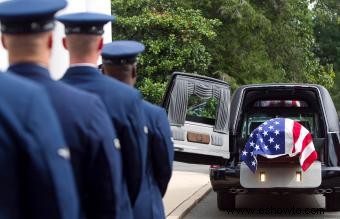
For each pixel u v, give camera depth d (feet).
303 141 55.31
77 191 18.51
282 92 63.46
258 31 163.43
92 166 18.75
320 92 61.05
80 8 65.77
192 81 52.95
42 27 17.19
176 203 68.28
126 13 133.39
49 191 15.05
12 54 17.31
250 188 57.21
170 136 29.14
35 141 14.79
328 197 62.44
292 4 173.88
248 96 64.23
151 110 28.60
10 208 14.69
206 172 105.09
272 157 55.21
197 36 128.98
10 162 14.61
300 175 56.34
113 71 27.53
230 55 162.71
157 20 126.41
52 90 18.26
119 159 19.56
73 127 18.39
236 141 59.21
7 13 16.71
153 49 124.26
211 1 159.33
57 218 15.23
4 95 14.75
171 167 29.04
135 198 24.23
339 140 58.39
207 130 53.36
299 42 177.68
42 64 17.57
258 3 171.53
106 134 18.93
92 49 22.86
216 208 67.87
